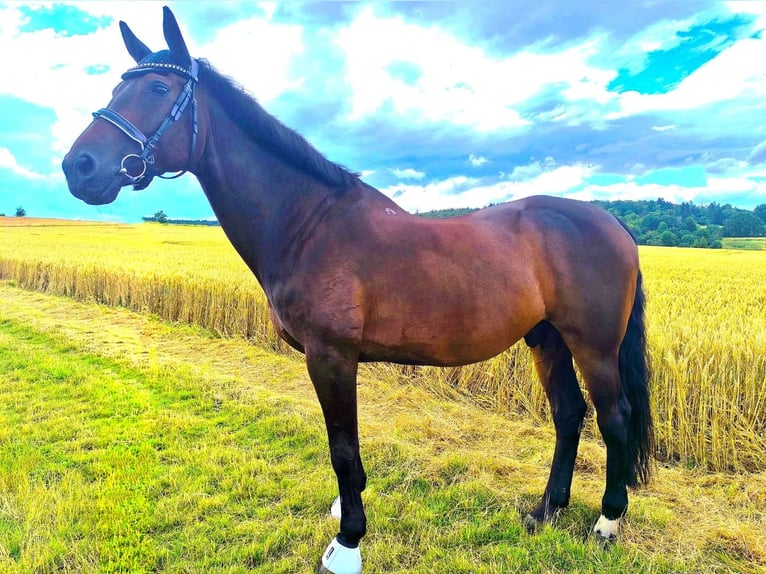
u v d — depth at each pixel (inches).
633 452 95.0
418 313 80.5
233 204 86.8
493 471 122.3
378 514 103.0
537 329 100.5
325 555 86.4
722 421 133.3
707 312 258.1
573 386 102.8
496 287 82.9
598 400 91.7
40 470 120.3
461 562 87.4
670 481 121.7
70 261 473.1
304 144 86.0
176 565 87.4
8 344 251.9
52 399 172.7
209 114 85.2
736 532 94.0
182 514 102.6
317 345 79.8
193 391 183.5
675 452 139.1
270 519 102.4
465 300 81.4
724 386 134.8
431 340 82.4
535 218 92.2
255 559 90.2
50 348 249.3
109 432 143.9
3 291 468.1
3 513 101.0
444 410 173.3
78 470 121.3
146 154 78.6
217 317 298.5
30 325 296.8
